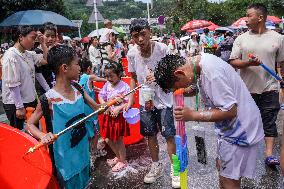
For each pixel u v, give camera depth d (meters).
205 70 2.53
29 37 4.20
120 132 4.35
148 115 3.99
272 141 4.32
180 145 2.80
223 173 2.81
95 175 4.36
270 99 4.25
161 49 3.91
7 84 4.09
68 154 3.00
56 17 8.65
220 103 2.52
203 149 2.95
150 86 3.88
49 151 3.03
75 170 3.05
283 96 6.98
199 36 18.39
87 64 5.09
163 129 3.93
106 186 4.07
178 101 2.61
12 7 16.41
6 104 4.37
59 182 3.04
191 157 4.65
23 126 4.46
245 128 2.64
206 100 2.71
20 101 4.13
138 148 5.20
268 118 4.27
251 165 2.76
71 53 2.98
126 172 4.39
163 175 4.23
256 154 2.77
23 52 4.25
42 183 2.51
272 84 4.23
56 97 2.96
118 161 4.56
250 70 4.24
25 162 2.73
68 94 3.05
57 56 2.95
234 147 2.69
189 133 5.65
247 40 4.21
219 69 2.54
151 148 4.10
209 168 4.29
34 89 4.41
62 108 2.97
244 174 2.78
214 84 2.51
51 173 2.56
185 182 2.86
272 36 4.14
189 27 23.39
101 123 4.74
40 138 2.91
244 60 4.16
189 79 2.57
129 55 4.08
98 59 9.95
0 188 2.79
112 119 4.35
